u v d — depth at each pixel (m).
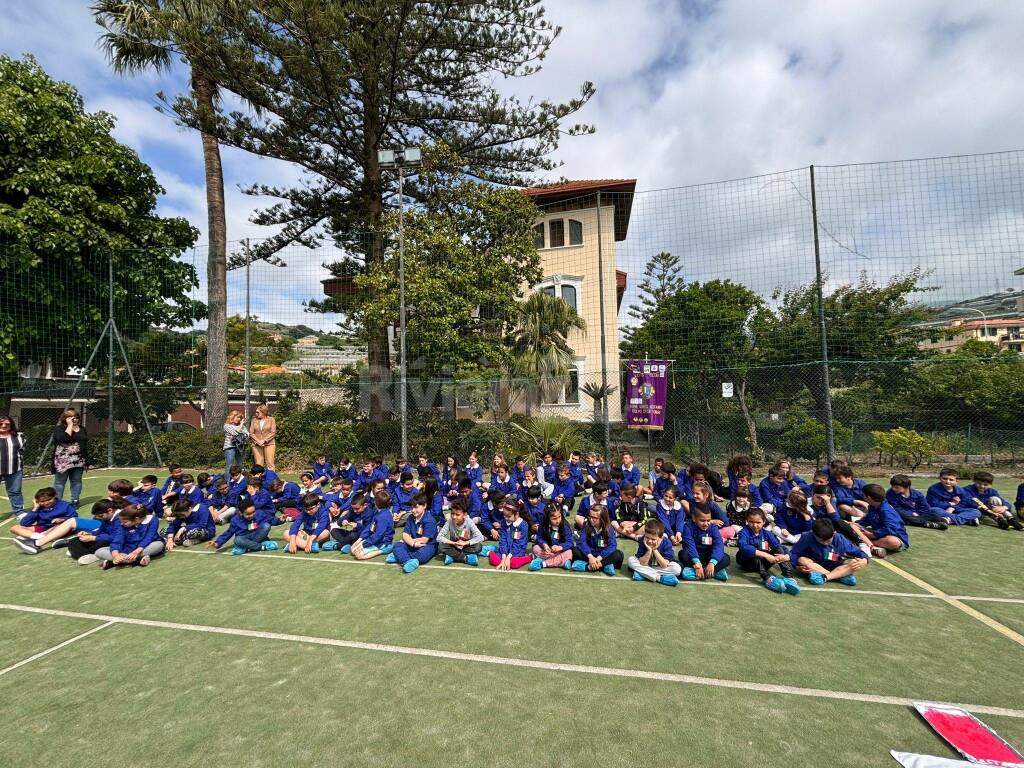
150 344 17.80
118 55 16.66
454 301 14.62
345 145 18.05
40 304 14.84
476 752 2.62
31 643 4.04
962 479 10.79
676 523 6.68
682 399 15.95
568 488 9.13
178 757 2.64
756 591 5.07
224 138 16.72
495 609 4.64
